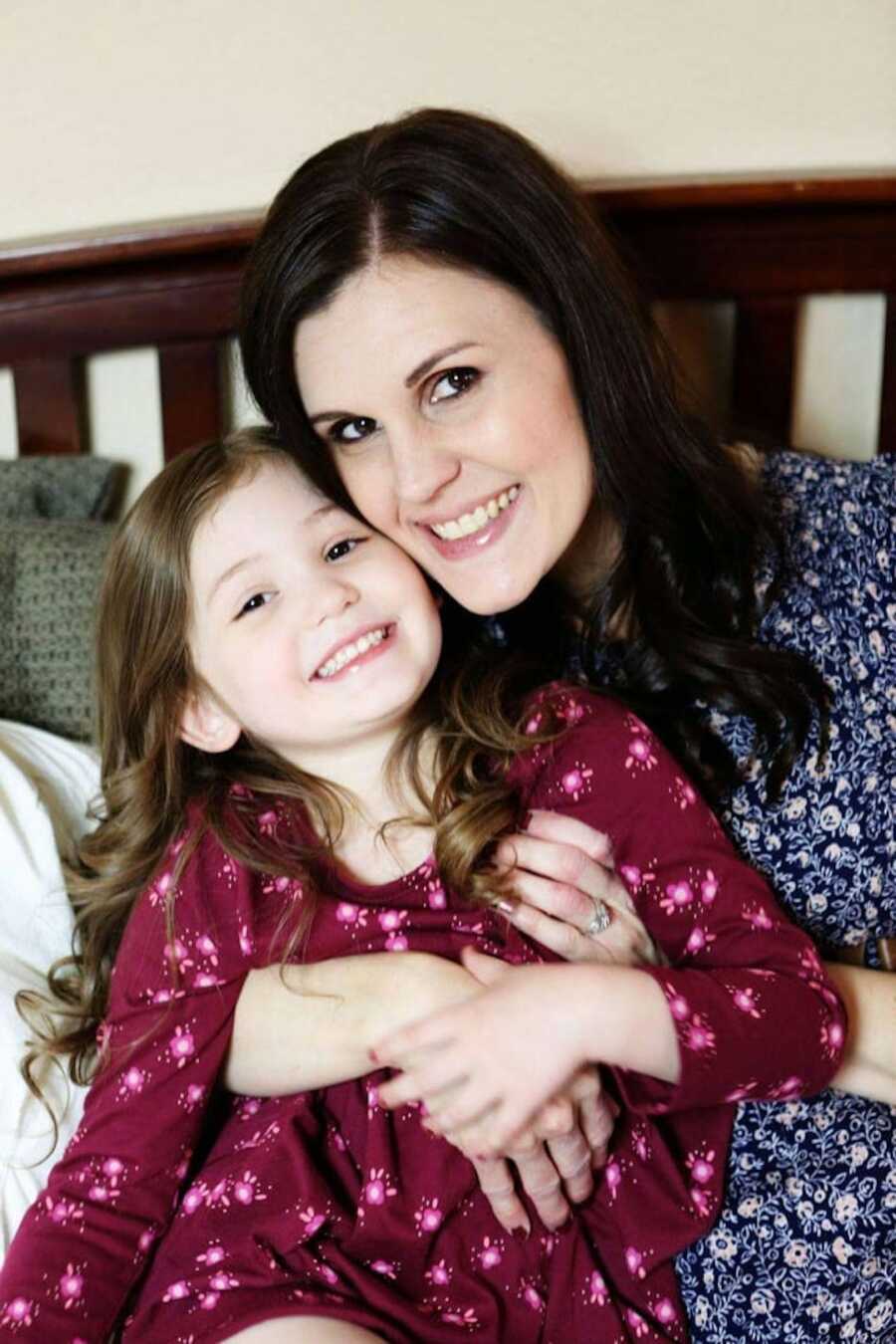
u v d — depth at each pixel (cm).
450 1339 97
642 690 115
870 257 145
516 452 100
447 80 146
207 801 110
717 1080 95
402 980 99
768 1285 102
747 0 143
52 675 135
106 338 151
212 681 108
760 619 114
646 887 104
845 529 116
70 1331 95
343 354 98
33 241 147
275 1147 100
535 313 101
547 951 104
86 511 152
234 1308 95
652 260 144
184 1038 102
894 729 111
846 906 111
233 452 108
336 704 103
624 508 110
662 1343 100
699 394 147
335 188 97
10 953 112
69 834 123
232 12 146
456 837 102
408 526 104
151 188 152
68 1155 101
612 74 146
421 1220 99
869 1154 104
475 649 117
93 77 149
